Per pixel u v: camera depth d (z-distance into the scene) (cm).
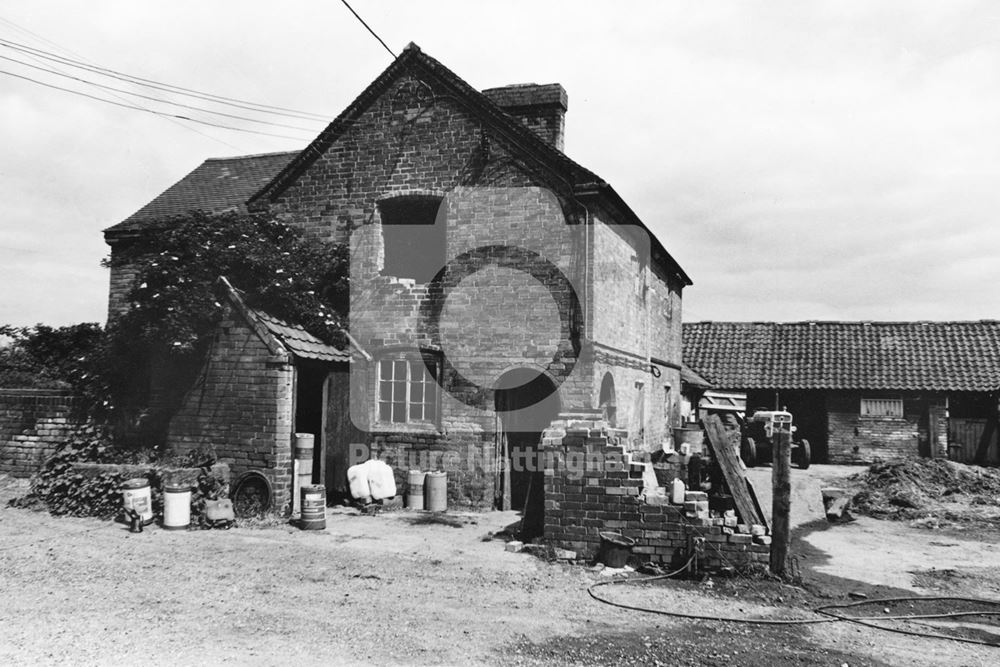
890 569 930
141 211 1752
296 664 549
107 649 571
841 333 2647
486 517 1209
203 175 1941
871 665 589
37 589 731
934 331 2558
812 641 643
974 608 763
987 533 1208
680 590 790
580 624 671
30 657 551
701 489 1076
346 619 663
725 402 2616
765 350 2659
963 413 2345
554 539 923
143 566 825
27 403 1270
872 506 1427
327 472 1268
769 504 1363
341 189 1441
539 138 1291
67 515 1084
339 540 990
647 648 612
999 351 2386
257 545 942
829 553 1022
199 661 550
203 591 737
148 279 1172
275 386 1127
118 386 1208
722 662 586
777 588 801
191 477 1067
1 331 1727
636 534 887
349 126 1442
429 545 977
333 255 1395
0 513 1095
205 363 1173
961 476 1675
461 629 646
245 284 1206
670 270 2066
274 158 1958
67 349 1703
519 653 591
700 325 2881
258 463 1127
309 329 1286
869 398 2348
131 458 1151
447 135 1369
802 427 2458
